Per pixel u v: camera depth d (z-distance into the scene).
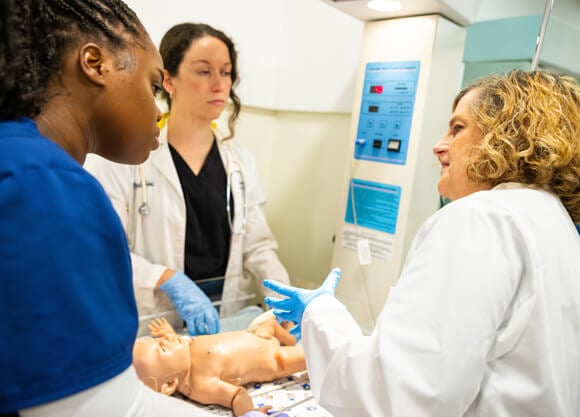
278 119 2.27
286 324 1.28
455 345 0.54
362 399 0.59
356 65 1.84
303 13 2.05
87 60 0.48
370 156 1.43
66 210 0.38
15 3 0.41
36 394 0.35
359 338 0.68
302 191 2.17
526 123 0.66
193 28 1.42
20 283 0.35
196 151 1.56
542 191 0.68
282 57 2.18
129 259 0.46
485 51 1.44
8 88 0.41
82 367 0.38
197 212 1.54
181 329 1.37
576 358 0.62
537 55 1.11
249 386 1.05
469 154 0.72
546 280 0.58
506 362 0.59
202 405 0.97
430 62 1.26
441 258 0.59
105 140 0.54
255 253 1.71
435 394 0.53
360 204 1.47
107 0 0.49
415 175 1.33
